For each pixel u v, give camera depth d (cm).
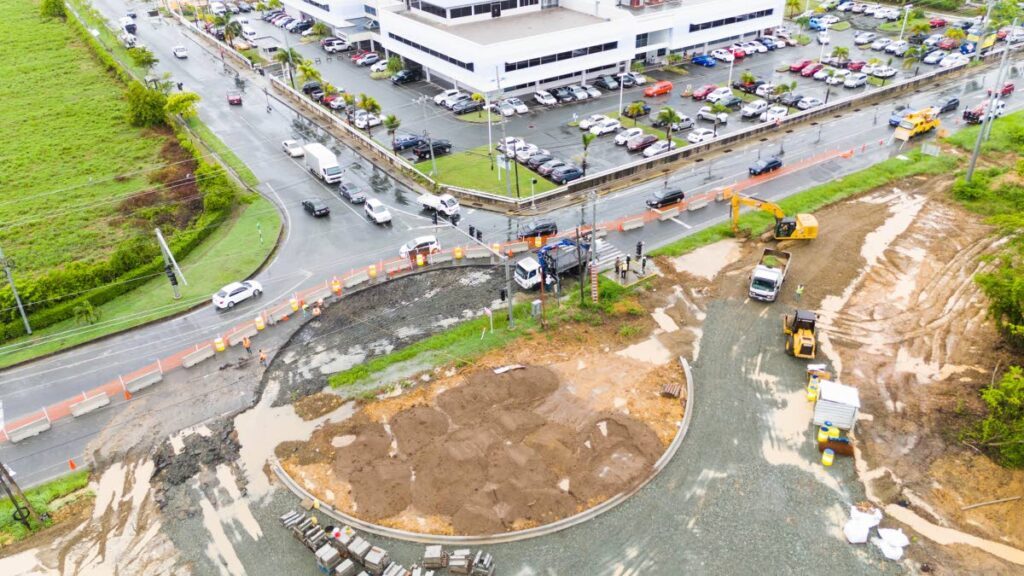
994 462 3856
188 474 4016
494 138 8331
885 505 3628
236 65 11850
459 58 9206
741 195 6888
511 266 5931
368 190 7419
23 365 5084
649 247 6088
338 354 4975
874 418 4197
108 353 5156
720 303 5334
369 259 6141
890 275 5606
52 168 8238
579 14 10850
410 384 4606
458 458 3925
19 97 10588
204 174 7575
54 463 4156
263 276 6000
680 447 4025
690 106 9069
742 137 8175
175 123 9212
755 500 3675
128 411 4534
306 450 4119
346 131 8912
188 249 6425
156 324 5462
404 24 10288
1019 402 3738
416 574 3284
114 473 4059
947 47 10850
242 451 4150
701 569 3331
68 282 5728
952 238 6084
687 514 3612
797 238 6081
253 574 3422
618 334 5019
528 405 4366
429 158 7912
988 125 7712
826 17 12538
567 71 9525
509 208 6862
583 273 5525
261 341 5172
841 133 8300
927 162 7438
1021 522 3509
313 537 3484
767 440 4059
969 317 5081
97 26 13825
